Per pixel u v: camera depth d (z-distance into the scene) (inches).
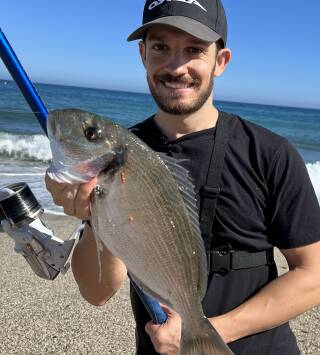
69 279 237.3
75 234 107.5
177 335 84.0
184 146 95.0
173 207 76.7
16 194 106.5
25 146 629.0
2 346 175.6
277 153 92.1
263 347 92.6
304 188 90.9
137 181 74.7
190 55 93.2
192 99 93.4
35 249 107.2
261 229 92.9
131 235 74.7
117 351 177.6
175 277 77.2
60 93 2554.1
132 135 77.0
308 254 89.3
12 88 2165.4
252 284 93.1
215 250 92.6
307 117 2503.7
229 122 97.3
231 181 92.1
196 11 93.2
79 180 74.0
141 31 96.6
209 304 91.3
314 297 87.9
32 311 203.3
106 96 2775.6
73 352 175.3
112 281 91.9
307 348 184.9
